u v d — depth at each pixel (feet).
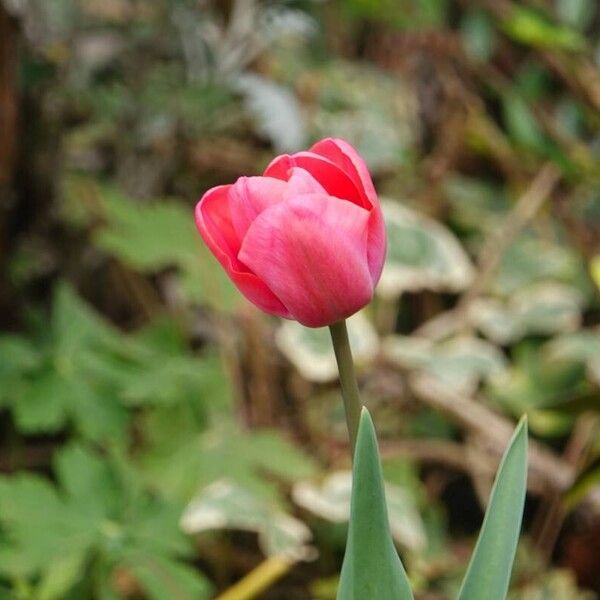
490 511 1.98
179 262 3.94
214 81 4.29
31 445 4.10
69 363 3.57
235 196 1.95
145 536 3.03
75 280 4.43
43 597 2.96
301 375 4.50
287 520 3.63
